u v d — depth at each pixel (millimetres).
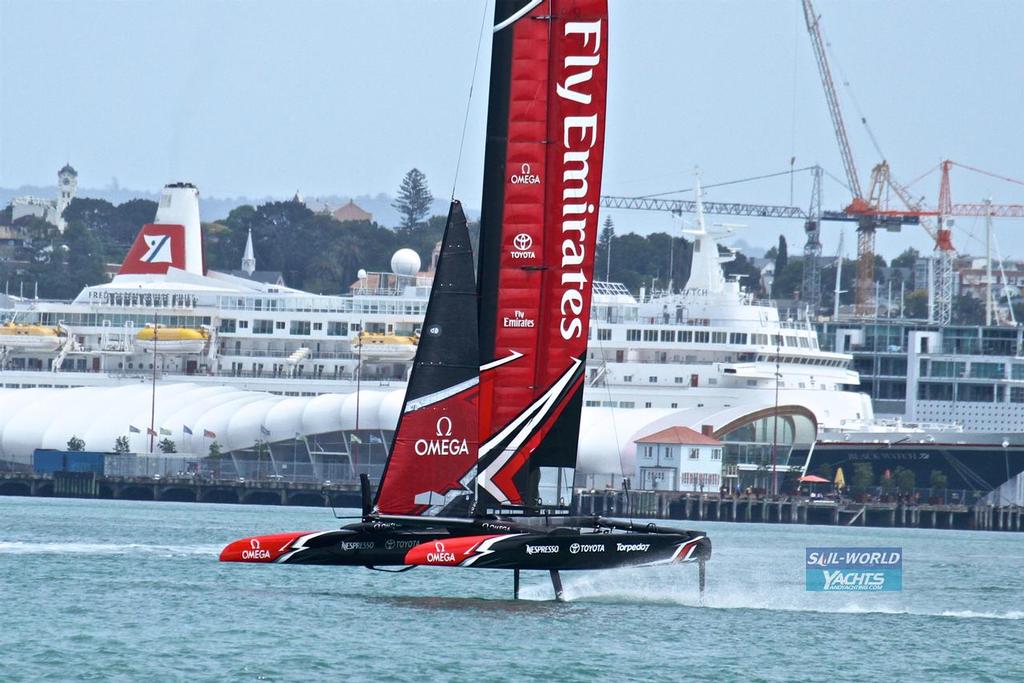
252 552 187375
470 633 176375
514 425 191125
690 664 163375
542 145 189875
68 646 166000
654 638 178500
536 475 192250
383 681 149625
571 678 153000
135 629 178125
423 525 188875
